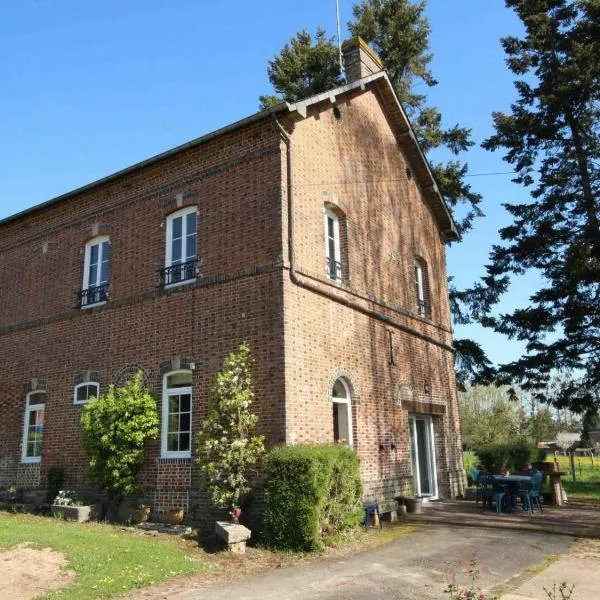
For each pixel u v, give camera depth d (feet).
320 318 41.42
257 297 38.86
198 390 40.14
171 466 40.09
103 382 46.06
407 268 57.72
